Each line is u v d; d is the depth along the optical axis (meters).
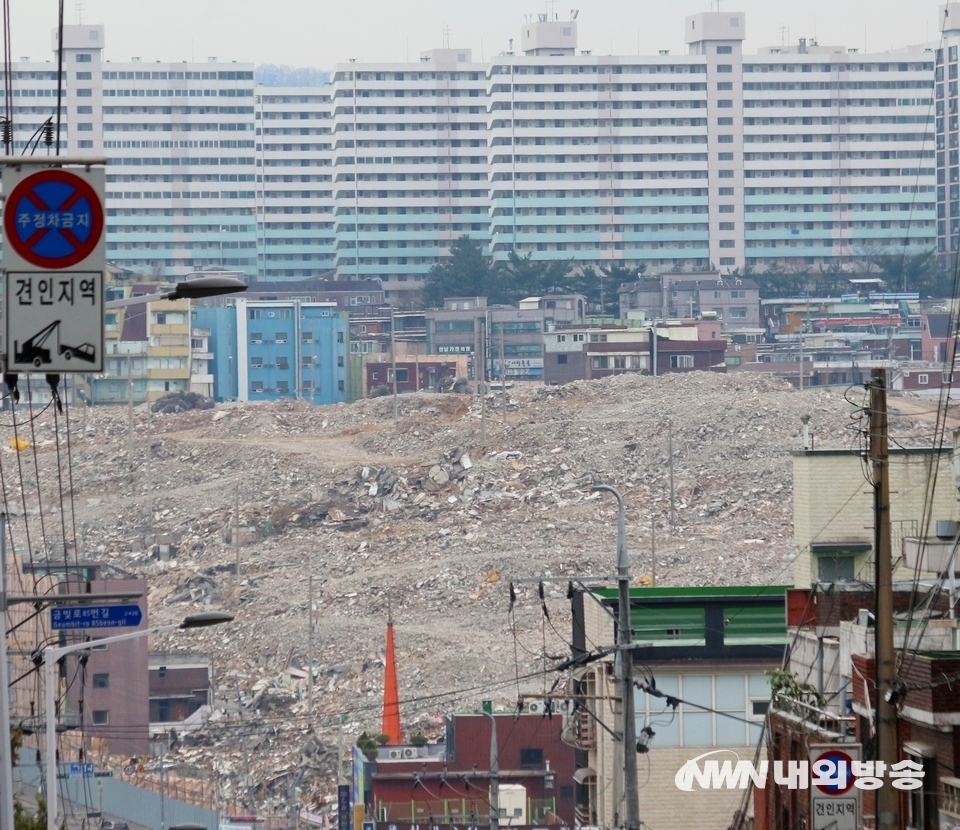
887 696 69.31
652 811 138.12
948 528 106.69
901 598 103.62
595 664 149.38
